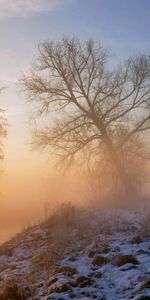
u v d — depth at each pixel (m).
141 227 15.65
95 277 10.08
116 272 10.14
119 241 13.60
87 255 12.44
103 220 18.30
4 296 9.69
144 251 11.45
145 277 9.15
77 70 33.41
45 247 14.91
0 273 12.71
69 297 8.72
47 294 9.26
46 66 33.78
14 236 19.61
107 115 33.62
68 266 10.94
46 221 19.42
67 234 15.61
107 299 8.46
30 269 12.30
